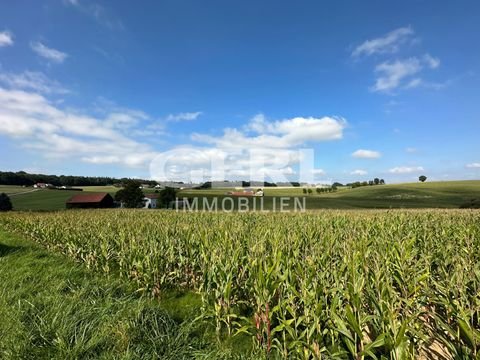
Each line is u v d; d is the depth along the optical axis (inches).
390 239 350.3
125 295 255.6
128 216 890.1
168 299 268.2
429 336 158.7
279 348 167.9
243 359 166.9
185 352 169.2
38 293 243.0
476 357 124.2
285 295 194.9
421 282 187.9
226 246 293.4
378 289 164.7
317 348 146.0
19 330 179.5
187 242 343.3
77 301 222.5
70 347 166.4
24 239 656.4
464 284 170.4
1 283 272.7
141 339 175.3
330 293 175.8
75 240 453.1
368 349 131.0
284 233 383.6
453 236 373.4
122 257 337.7
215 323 216.1
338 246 287.7
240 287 236.1
